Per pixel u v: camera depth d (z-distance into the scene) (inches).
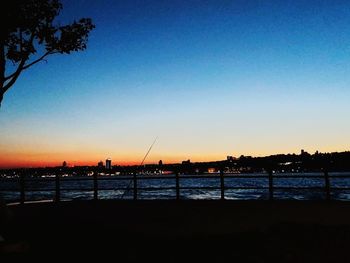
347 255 229.1
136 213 433.1
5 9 288.2
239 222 347.3
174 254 242.4
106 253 246.2
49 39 326.0
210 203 518.3
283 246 254.4
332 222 337.4
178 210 449.7
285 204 482.3
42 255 243.3
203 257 235.0
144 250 252.2
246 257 232.2
